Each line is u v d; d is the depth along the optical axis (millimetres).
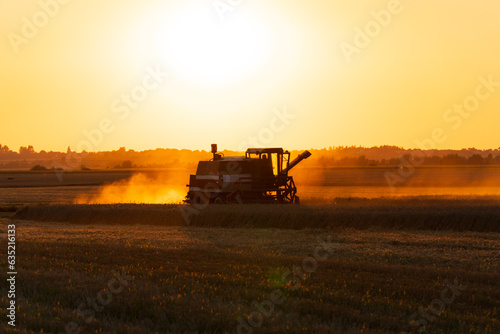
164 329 14758
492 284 19953
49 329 14680
